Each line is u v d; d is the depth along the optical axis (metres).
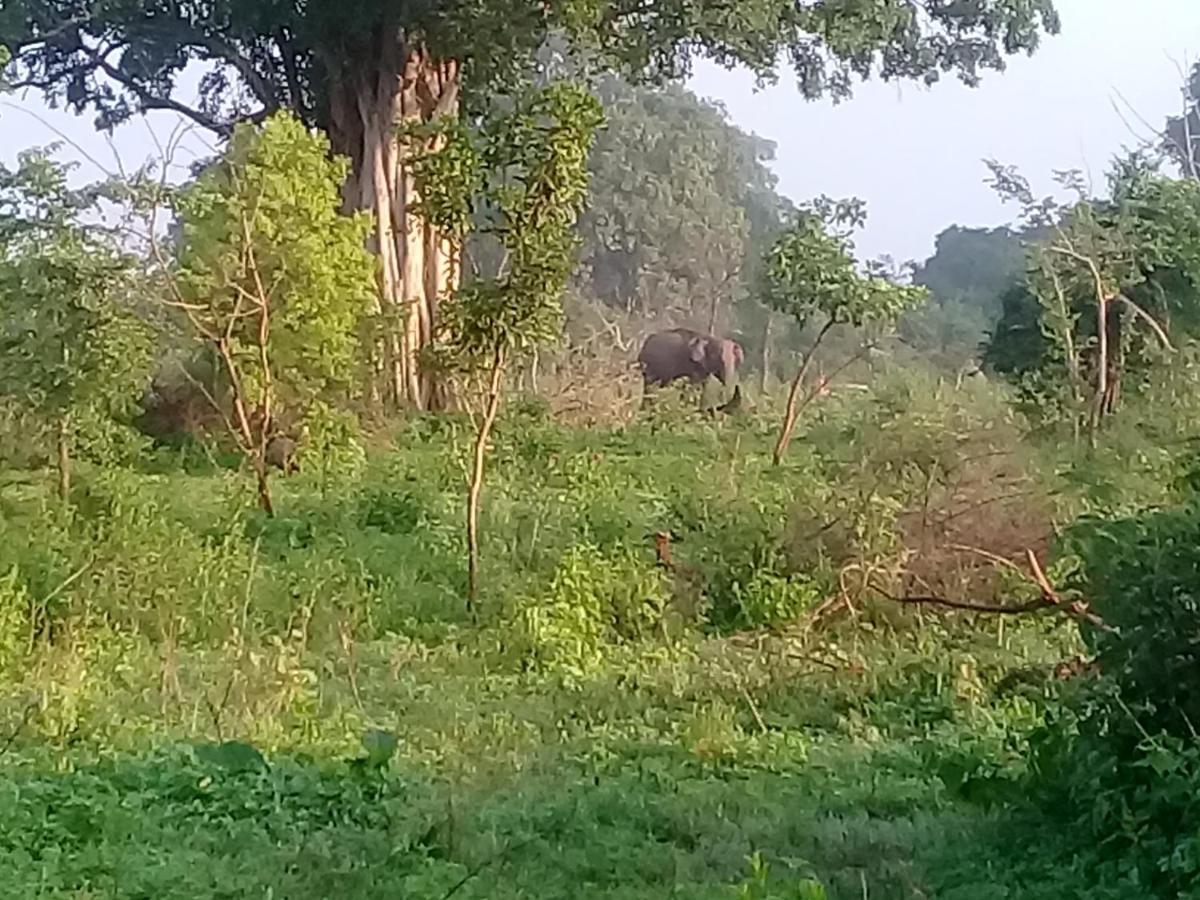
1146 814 6.13
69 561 11.79
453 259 23.59
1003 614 11.16
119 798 6.76
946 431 13.64
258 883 5.72
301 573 12.70
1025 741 8.08
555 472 17.34
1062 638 11.05
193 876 5.71
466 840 6.38
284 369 17.53
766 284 21.23
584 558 12.40
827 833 6.80
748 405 27.08
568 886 5.93
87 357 14.60
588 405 25.23
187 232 17.38
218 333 17.08
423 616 12.34
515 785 7.64
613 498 15.50
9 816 6.29
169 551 12.32
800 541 12.80
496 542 13.93
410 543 13.92
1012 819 6.79
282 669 9.54
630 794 7.51
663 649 11.53
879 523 12.48
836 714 9.84
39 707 8.67
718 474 16.73
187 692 9.41
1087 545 7.16
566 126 12.75
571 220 13.07
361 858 6.11
